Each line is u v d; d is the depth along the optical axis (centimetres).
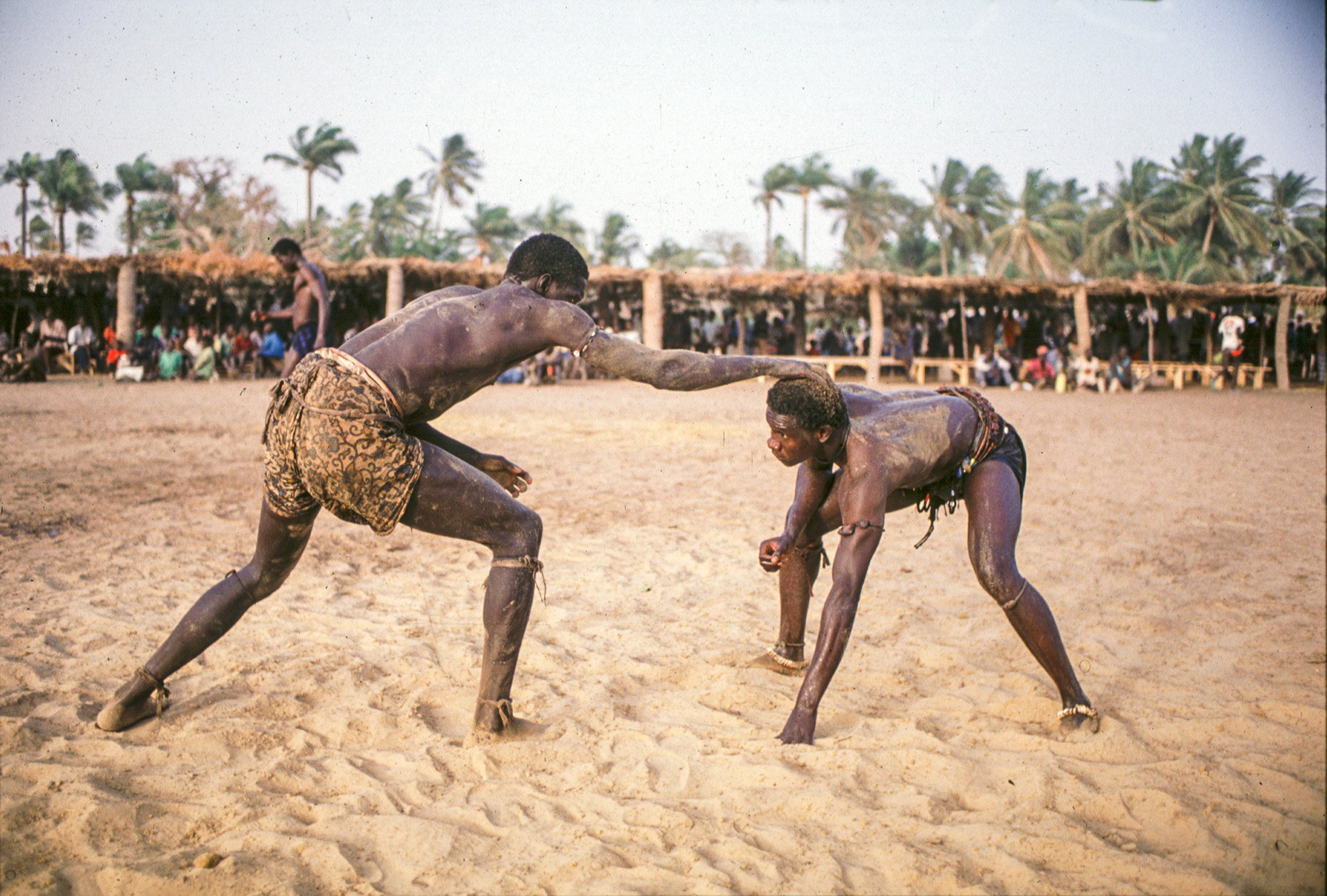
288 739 284
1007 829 237
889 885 213
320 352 271
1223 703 337
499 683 286
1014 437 328
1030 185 5128
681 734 295
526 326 278
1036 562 562
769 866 218
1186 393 2642
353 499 268
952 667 371
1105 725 309
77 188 3778
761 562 331
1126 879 221
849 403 302
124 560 491
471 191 5112
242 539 554
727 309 3145
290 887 205
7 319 2727
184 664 299
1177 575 534
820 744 287
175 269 2375
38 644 354
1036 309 3181
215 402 1606
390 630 390
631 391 2130
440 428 1230
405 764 269
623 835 233
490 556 533
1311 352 3434
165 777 254
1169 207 4903
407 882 211
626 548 562
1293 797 262
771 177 5069
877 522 288
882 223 5341
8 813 229
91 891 205
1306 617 452
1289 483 912
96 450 941
